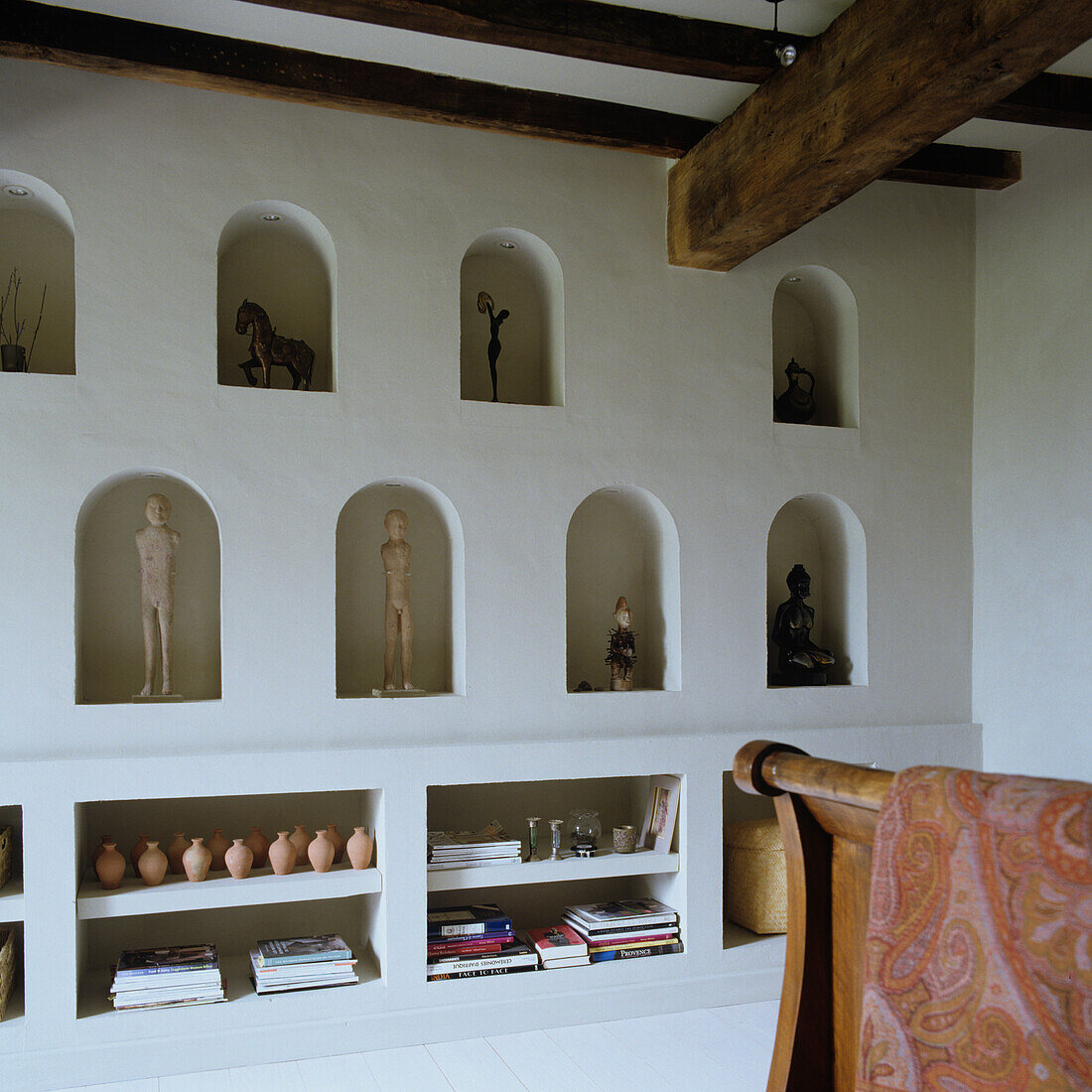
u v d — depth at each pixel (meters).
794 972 1.72
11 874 3.82
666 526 4.45
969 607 4.84
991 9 2.63
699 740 4.25
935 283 4.85
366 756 3.79
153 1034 3.52
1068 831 1.22
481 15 3.10
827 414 4.92
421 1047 3.77
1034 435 4.52
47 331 4.00
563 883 4.58
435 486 4.03
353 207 3.97
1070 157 4.37
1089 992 1.16
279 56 3.60
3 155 3.57
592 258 4.29
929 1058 1.33
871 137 3.15
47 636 3.58
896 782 1.46
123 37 3.40
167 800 4.08
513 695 4.10
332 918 4.25
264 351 4.02
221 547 3.77
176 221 3.75
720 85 3.88
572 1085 3.40
